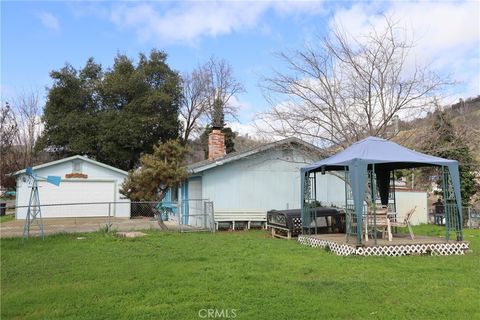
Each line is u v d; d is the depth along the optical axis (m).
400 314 5.69
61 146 33.31
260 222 18.98
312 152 18.44
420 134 18.14
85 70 35.25
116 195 25.95
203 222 18.38
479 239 14.41
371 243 11.06
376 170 14.97
